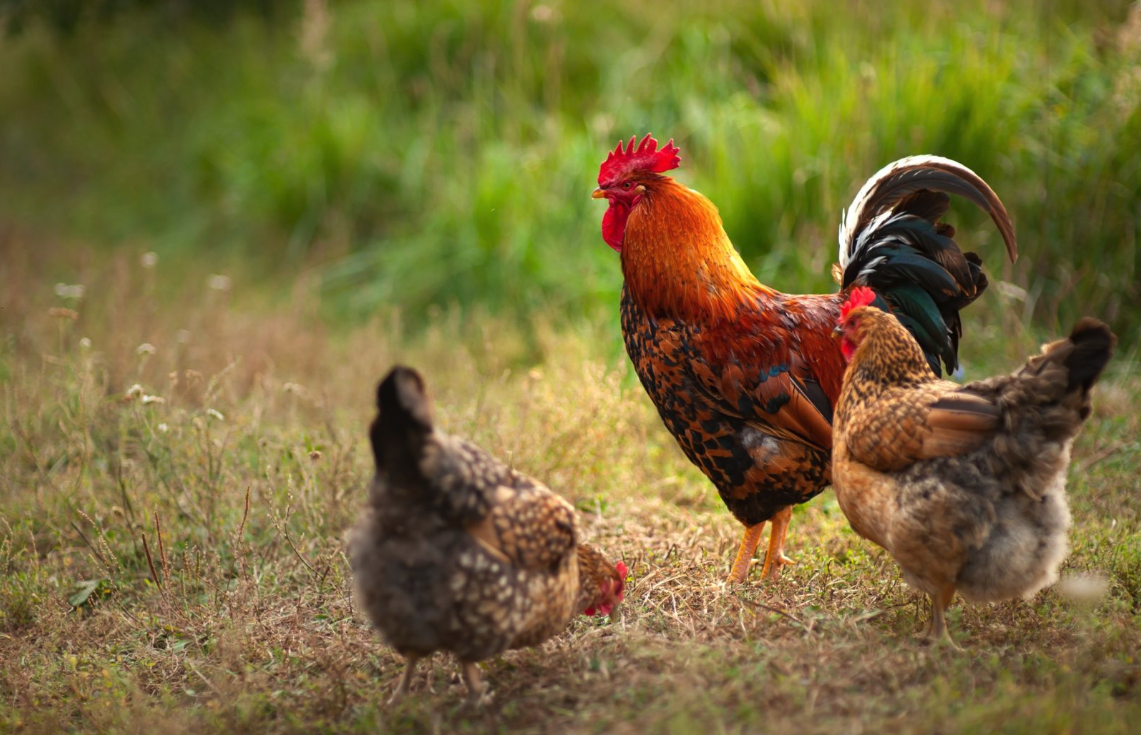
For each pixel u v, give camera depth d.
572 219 9.98
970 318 8.30
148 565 5.37
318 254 10.87
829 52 9.88
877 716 3.51
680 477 6.73
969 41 9.11
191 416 6.28
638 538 5.72
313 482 5.84
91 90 14.34
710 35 11.10
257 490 5.92
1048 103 8.82
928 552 3.89
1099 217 8.09
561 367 7.89
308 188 11.30
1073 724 3.33
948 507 3.77
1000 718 3.40
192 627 4.76
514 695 3.98
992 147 8.50
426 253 10.23
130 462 6.10
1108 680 3.78
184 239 11.66
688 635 4.39
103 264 10.79
